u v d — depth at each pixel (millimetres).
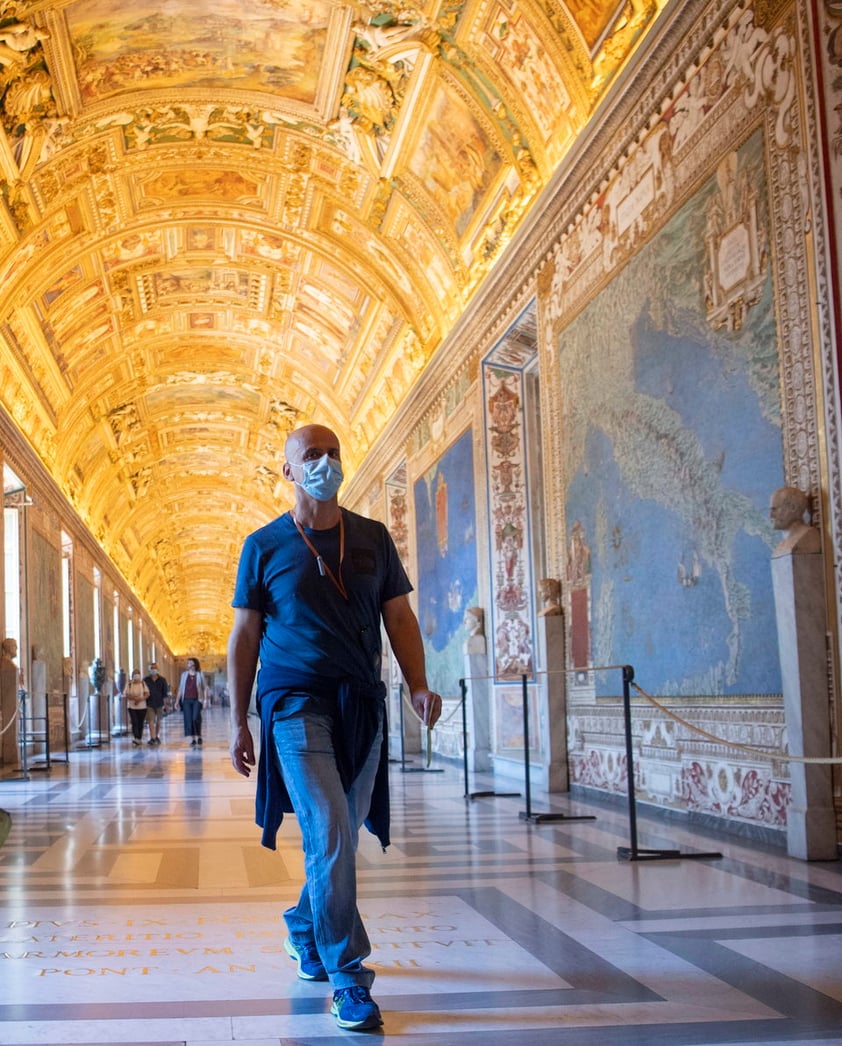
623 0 10641
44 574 25250
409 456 22500
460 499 18016
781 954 4578
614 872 6801
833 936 4891
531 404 16578
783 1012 3756
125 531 46906
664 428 9789
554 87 12508
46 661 25250
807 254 7496
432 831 9070
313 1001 4023
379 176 17516
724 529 8664
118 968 4574
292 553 4195
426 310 19844
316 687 4062
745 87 8391
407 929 5219
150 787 14453
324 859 3799
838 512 7129
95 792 13836
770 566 7922
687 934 4988
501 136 14125
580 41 11625
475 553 17078
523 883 6469
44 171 16641
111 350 26391
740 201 8438
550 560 13227
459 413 18062
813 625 7227
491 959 4594
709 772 8977
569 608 12586
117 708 38562
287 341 27109
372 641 4230
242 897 6281
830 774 7184
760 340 8125
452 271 17891
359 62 15102
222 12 14312
